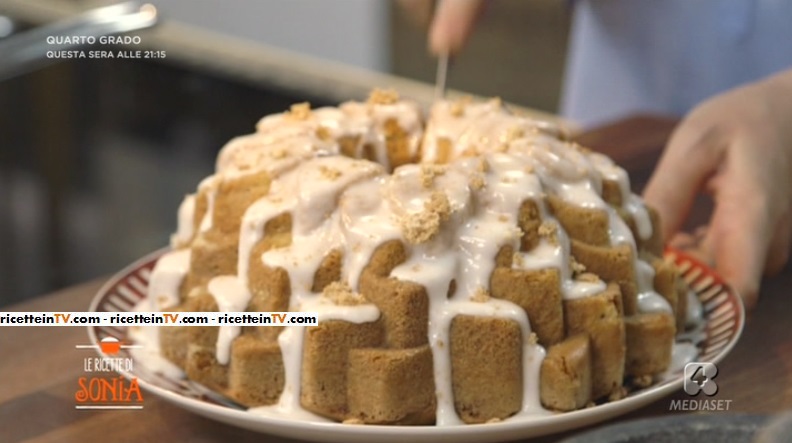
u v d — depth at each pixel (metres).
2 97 1.74
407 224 0.93
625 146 1.35
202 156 1.86
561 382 0.93
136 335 1.02
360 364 0.92
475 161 0.96
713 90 1.43
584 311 0.94
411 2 1.26
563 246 0.95
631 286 0.97
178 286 1.01
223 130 1.90
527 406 0.93
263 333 0.96
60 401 0.99
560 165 0.98
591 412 0.91
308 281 0.95
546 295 0.93
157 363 0.99
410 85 1.86
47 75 1.71
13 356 1.04
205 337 0.97
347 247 0.94
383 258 0.93
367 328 0.93
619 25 1.46
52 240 1.76
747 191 1.11
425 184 0.94
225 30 2.06
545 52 1.75
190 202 1.04
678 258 1.10
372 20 1.91
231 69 1.93
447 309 0.93
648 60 1.46
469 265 0.94
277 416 0.93
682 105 1.46
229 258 0.99
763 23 1.38
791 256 1.16
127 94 1.82
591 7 1.48
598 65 1.50
